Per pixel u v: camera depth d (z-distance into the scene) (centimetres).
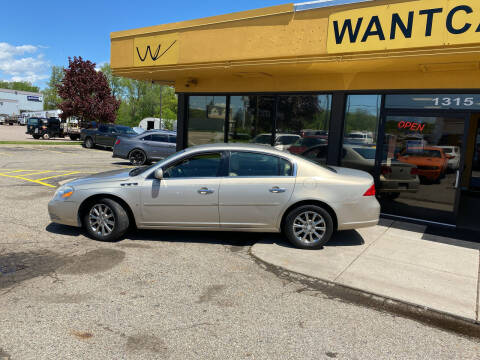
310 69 739
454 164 668
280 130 860
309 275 446
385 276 450
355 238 596
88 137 2347
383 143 737
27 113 6012
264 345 306
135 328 323
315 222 527
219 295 391
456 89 650
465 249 561
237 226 530
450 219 680
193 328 327
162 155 1488
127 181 536
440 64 619
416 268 477
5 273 425
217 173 532
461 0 530
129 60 922
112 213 536
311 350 302
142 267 455
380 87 721
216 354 291
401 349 309
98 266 454
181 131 1011
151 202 530
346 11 627
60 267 447
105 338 307
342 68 707
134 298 377
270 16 707
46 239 546
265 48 718
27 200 780
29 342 298
